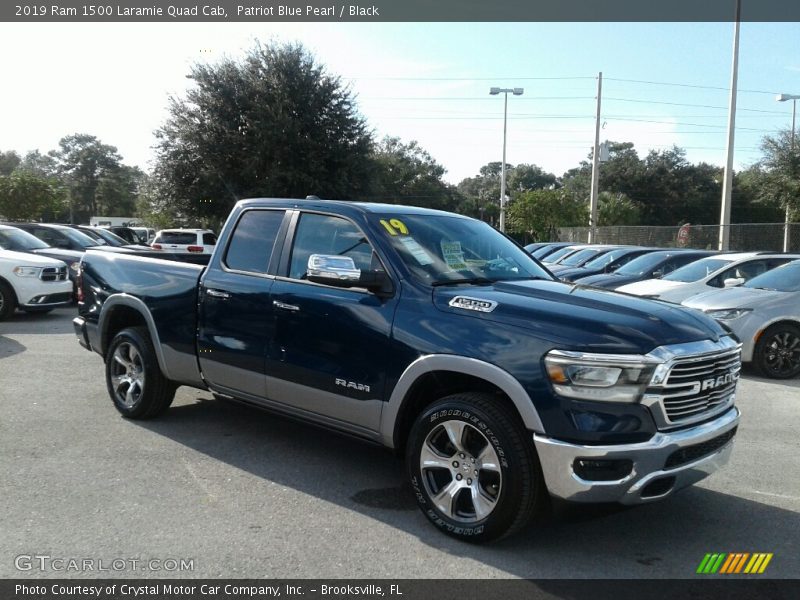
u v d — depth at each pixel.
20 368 8.17
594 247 20.33
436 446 4.02
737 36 21.41
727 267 10.62
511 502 3.61
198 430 5.83
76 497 4.34
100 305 6.22
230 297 5.11
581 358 3.45
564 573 3.56
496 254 5.04
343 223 4.77
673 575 3.57
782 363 8.80
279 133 27.84
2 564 3.49
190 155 29.47
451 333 3.91
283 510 4.25
